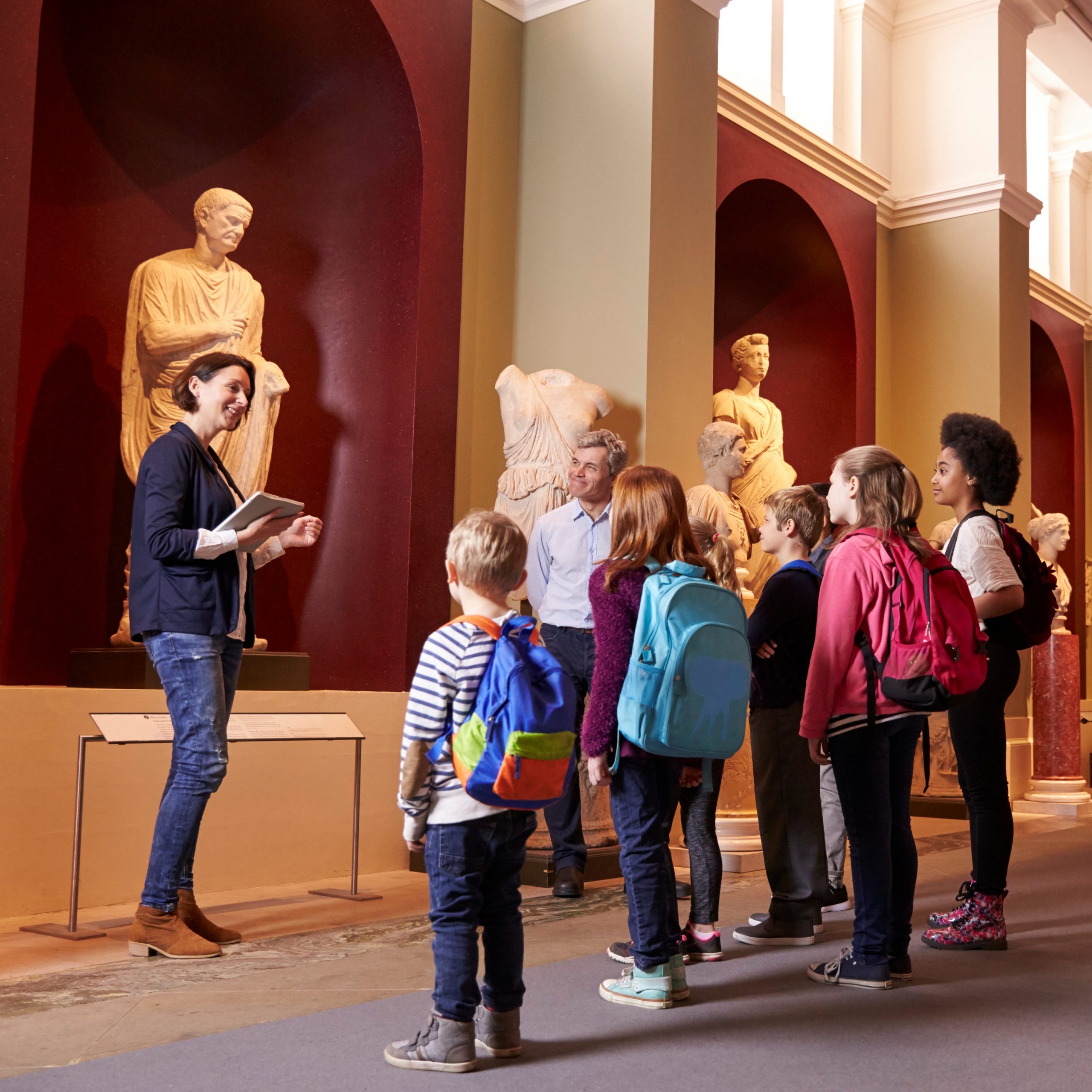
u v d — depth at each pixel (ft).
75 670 16.44
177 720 11.94
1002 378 31.53
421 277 19.80
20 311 14.39
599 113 21.45
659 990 10.04
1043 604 13.04
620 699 9.80
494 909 8.61
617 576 10.10
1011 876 18.53
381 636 19.48
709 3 22.25
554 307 21.56
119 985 10.82
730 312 32.24
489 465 21.31
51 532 17.26
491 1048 8.59
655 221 20.70
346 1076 8.09
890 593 10.35
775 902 12.86
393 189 20.21
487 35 21.81
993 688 12.92
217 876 16.25
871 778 10.54
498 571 8.54
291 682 17.87
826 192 30.55
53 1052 8.69
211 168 19.53
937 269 32.60
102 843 14.88
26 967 11.56
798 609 12.49
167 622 11.82
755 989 10.74
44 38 16.93
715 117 22.39
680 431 20.94
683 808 12.28
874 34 33.22
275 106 20.16
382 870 18.34
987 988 10.91
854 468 10.94
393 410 19.81
